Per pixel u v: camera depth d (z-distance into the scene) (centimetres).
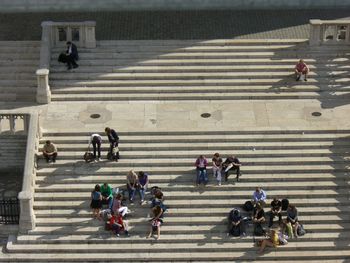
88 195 4247
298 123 4572
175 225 4156
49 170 4322
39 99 4753
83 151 4416
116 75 4872
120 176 4316
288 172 4344
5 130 4459
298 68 4838
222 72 4919
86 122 4578
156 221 4081
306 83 4875
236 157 4350
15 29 5172
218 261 4053
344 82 4878
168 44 5009
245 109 4716
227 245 4081
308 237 4103
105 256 4056
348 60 4969
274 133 4494
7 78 4878
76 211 4197
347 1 5472
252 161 4359
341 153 4416
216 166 4247
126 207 4131
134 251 4078
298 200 4238
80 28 4922
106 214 4144
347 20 5088
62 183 4288
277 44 5031
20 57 4934
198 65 4944
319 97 4822
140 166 4359
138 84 4853
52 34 4944
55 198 4234
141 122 4578
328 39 5034
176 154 4394
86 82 4838
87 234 4128
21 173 4506
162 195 4162
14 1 5372
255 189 4269
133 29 5172
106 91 4822
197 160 4238
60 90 4806
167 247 4078
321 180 4316
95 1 5409
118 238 4100
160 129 4491
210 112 4684
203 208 4212
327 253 4059
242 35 5103
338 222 4172
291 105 4756
